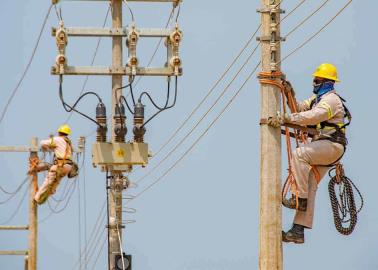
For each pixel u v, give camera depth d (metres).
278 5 29.00
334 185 28.84
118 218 54.91
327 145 27.69
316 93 28.12
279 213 28.66
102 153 42.00
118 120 42.38
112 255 51.06
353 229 28.92
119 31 42.75
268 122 28.61
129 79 40.41
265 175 28.72
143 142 42.22
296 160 27.98
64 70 38.91
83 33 42.47
